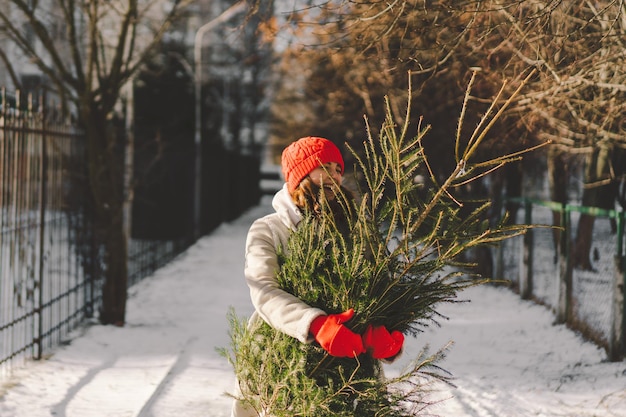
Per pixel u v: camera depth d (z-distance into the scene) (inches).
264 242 127.2
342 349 115.2
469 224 124.6
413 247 122.2
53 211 347.6
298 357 120.3
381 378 128.3
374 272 121.3
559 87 255.8
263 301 120.3
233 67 1569.9
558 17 284.0
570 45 276.5
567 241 402.3
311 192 126.3
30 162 311.1
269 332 124.3
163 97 945.5
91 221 402.9
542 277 471.5
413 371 126.1
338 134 833.5
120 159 486.0
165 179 802.8
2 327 284.4
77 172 390.6
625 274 320.8
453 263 125.2
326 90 736.3
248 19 294.0
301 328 115.8
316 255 120.7
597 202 566.9
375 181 124.6
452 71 314.7
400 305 124.5
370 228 122.4
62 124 363.3
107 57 571.8
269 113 1596.9
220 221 1155.3
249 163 1674.5
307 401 119.9
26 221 308.5
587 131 305.9
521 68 291.9
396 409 126.5
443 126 563.8
